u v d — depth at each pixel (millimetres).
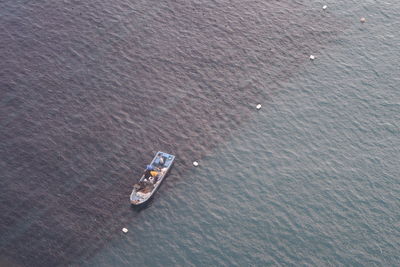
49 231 74938
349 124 90750
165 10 110688
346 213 78438
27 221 75875
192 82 97125
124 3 111875
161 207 78812
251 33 106562
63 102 92375
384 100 94500
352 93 95688
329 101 94438
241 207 79125
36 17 107500
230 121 91188
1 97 92375
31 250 72688
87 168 83000
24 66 97938
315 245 74688
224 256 73500
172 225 76812
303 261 73000
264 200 80000
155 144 87062
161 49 102625
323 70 99812
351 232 76188
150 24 107438
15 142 85875
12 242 73375
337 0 113375
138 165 83875
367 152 86562
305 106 93625
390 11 111438
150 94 94688
